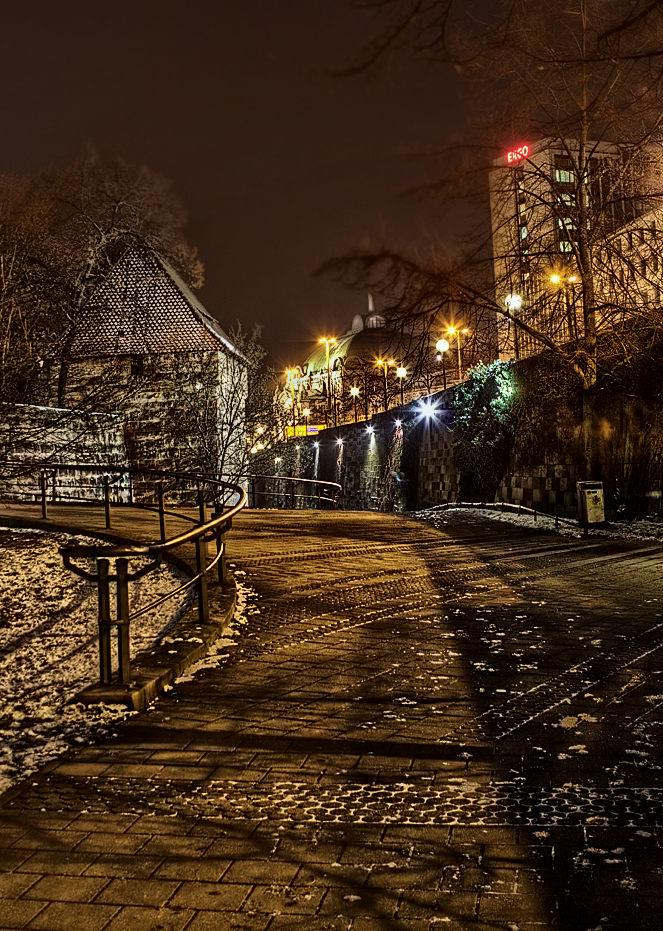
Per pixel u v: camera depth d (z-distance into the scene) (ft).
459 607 30.81
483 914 10.52
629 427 65.67
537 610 30.22
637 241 61.77
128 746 17.08
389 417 125.29
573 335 65.21
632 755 15.89
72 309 109.60
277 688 20.88
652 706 18.84
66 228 119.03
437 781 14.90
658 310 58.34
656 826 12.84
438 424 102.99
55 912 10.88
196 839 12.86
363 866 11.87
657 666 22.27
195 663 23.20
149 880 11.65
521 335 73.92
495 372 84.94
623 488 66.03
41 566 39.37
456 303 53.11
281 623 28.12
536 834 12.68
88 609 32.04
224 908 10.88
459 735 17.30
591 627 27.27
